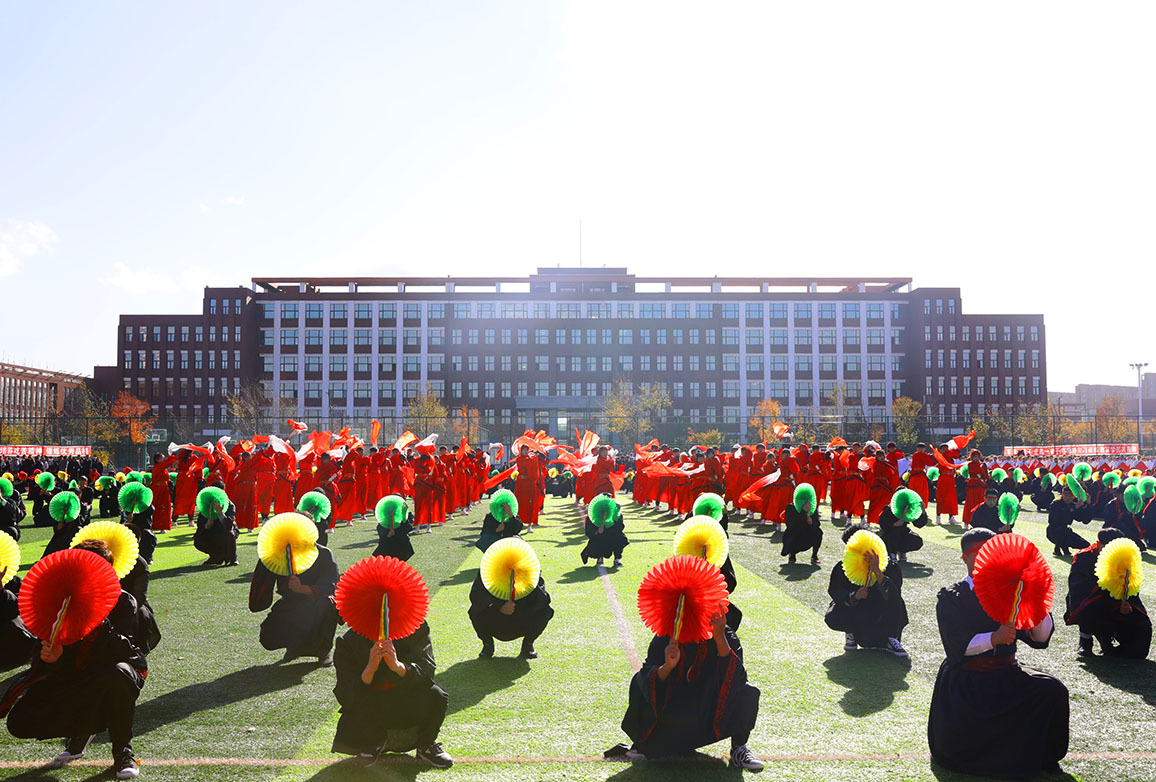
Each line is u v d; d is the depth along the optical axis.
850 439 68.56
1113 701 6.12
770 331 91.44
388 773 4.80
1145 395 136.38
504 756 5.05
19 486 24.44
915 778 4.68
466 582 11.70
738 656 5.00
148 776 4.77
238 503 17.31
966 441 19.30
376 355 89.44
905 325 92.75
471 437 62.16
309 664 7.33
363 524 20.91
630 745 5.18
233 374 87.75
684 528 5.58
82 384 94.25
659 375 90.06
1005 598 4.47
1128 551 7.02
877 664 7.17
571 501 29.80
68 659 4.77
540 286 95.88
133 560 5.58
